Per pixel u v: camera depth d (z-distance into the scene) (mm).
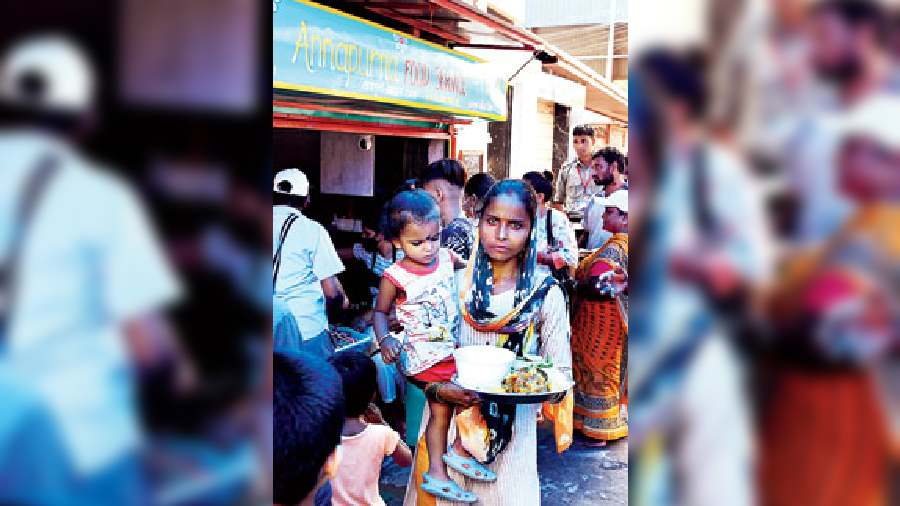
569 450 4559
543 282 2594
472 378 2457
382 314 3023
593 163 5176
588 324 4496
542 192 4375
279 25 2922
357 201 6375
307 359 1605
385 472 4102
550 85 10688
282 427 1479
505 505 2586
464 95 5105
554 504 3854
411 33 5922
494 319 2586
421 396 3262
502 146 9516
